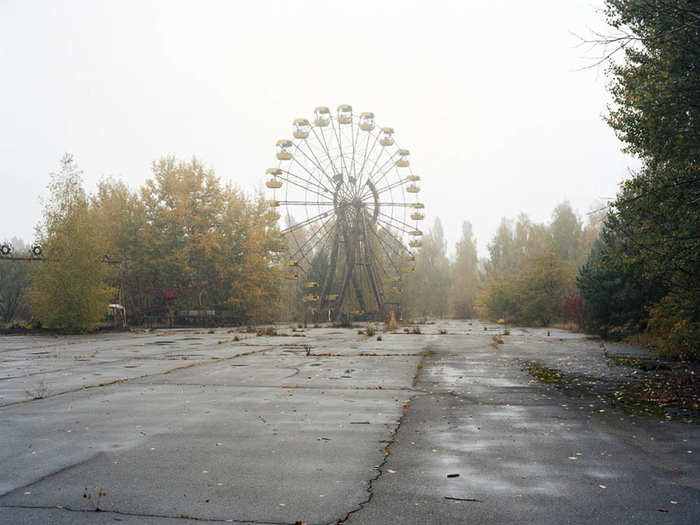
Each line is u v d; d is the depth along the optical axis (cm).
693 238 1266
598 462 614
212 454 655
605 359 1725
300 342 2694
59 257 3328
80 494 519
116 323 3916
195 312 5297
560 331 3775
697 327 1526
